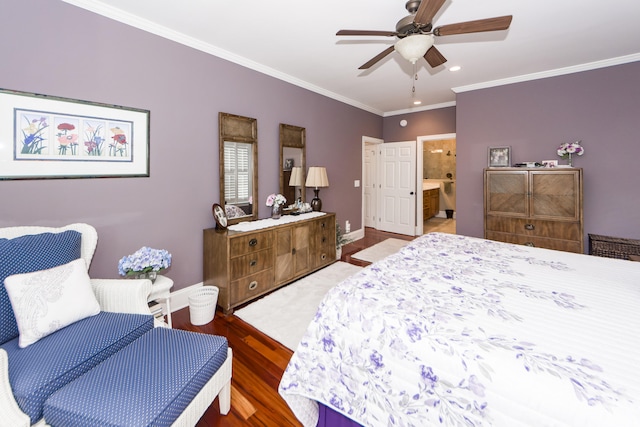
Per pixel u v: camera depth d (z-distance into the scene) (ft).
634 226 10.87
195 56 9.18
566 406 2.54
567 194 11.00
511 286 4.89
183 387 3.88
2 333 4.47
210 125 9.71
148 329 5.35
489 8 7.47
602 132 11.21
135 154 7.98
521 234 11.87
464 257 6.53
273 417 5.20
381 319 3.90
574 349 3.15
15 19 6.06
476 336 3.41
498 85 13.20
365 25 8.22
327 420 4.42
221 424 5.03
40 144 6.47
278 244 10.44
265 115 11.58
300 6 7.29
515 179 11.91
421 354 3.40
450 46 9.66
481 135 13.78
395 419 3.48
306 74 12.26
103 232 7.52
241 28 8.38
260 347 7.27
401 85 13.83
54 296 4.79
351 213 17.63
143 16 7.72
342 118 16.21
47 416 3.63
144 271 6.73
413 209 19.35
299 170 13.28
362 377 3.82
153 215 8.46
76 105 6.91
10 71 6.04
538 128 12.44
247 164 10.89
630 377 2.71
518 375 2.85
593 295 4.52
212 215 9.91
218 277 9.11
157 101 8.36
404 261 6.23
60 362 4.06
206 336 5.04
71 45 6.79
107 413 3.39
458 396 3.06
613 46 9.77
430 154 28.17
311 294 10.16
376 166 21.01
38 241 5.24
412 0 6.41
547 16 7.87
